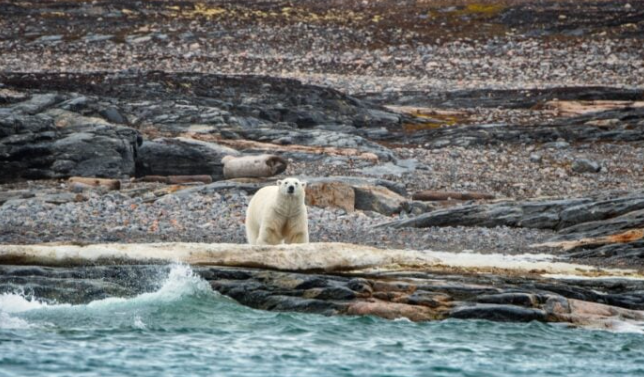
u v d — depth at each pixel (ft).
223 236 299.58
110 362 167.02
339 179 417.90
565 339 189.78
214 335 186.80
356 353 176.04
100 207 363.35
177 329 190.70
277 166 449.48
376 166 490.49
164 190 408.05
